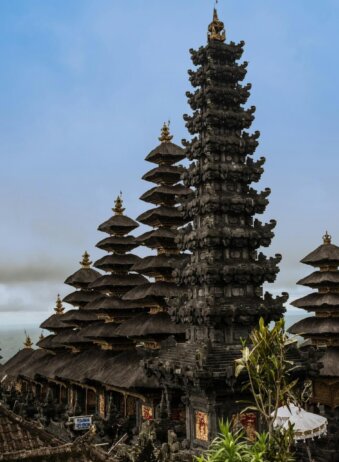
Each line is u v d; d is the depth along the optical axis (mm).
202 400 29609
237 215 33250
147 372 33875
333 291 47500
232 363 28625
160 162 50938
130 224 57875
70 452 20250
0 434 21516
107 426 40562
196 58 35750
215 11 35688
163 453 26219
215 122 33875
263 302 31750
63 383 59250
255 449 17734
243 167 33406
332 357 44219
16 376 68500
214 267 31062
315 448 33469
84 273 64125
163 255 46562
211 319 30156
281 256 32812
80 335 57250
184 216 35000
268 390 18000
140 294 46031
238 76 35125
